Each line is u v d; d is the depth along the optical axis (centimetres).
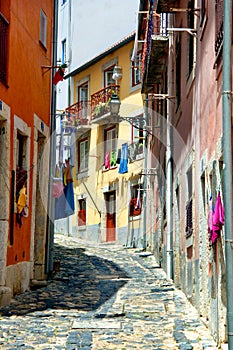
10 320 987
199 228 1027
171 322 976
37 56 1450
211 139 903
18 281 1282
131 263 1839
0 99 1163
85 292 1305
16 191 1295
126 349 789
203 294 985
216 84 859
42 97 1488
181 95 1370
